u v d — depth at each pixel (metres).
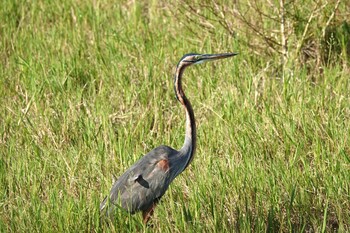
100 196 12.12
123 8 19.94
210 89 15.47
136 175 11.44
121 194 11.38
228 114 14.27
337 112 14.16
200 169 12.62
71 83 16.30
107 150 13.39
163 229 11.12
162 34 18.11
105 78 16.38
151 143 13.80
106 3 20.25
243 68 16.47
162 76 16.25
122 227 10.95
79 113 14.91
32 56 17.59
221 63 16.59
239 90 15.31
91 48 17.98
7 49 18.48
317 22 16.84
